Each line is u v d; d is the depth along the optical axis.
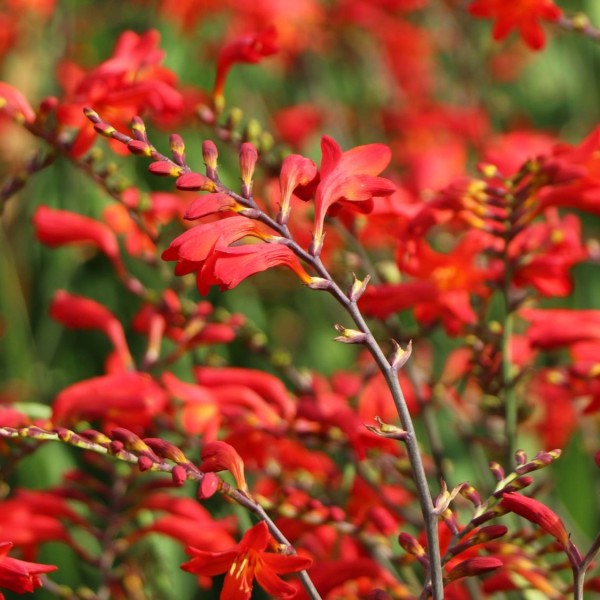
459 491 1.02
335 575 1.15
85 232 1.33
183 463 1.02
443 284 1.23
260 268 0.98
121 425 1.21
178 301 1.32
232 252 0.97
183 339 1.31
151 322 1.33
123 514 1.25
